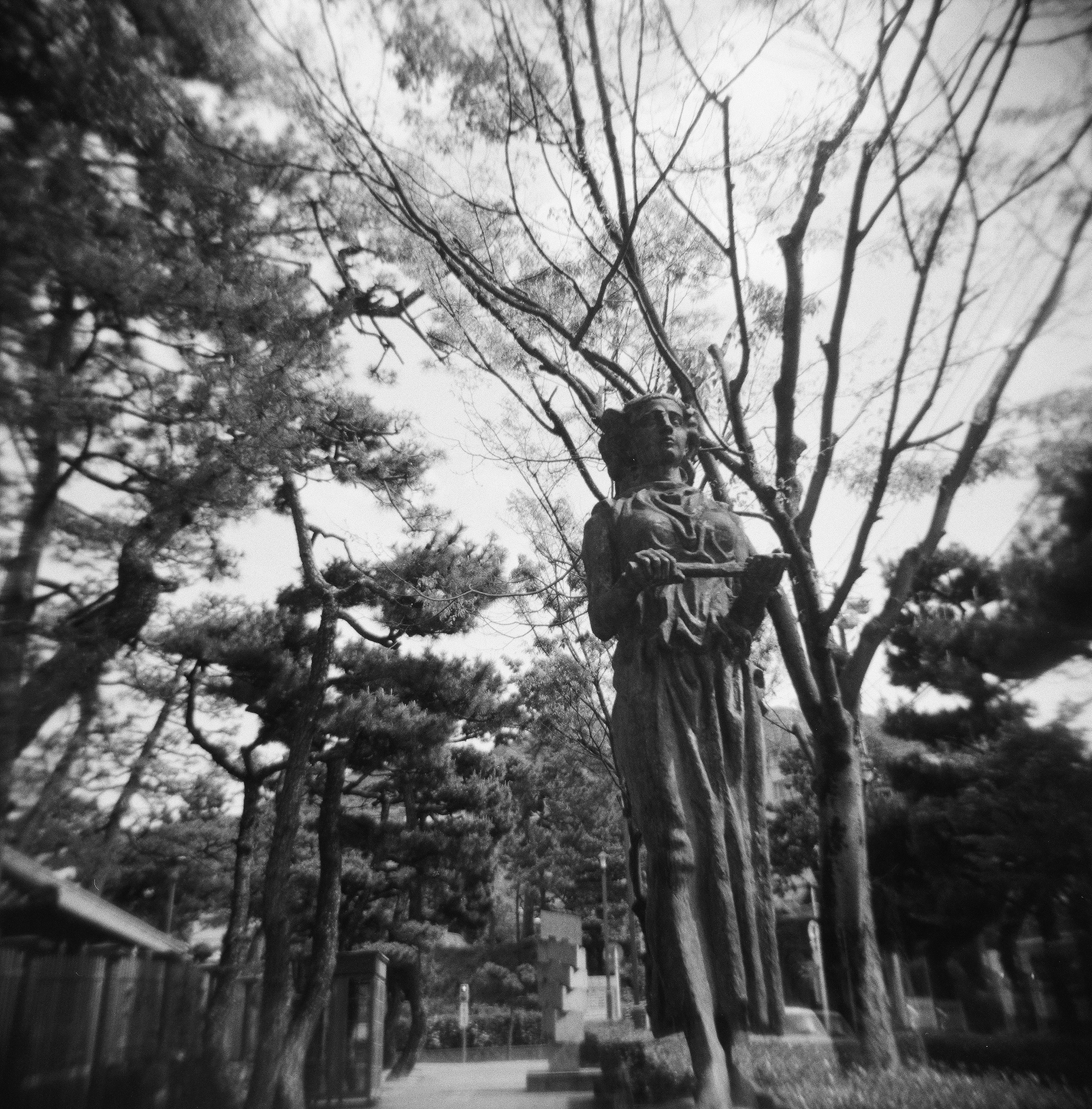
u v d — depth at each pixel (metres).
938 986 14.66
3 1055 8.06
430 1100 12.27
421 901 26.39
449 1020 36.75
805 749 12.30
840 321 9.38
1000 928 14.02
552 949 13.19
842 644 12.35
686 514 7.69
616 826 40.38
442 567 19.16
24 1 6.92
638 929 26.33
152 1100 9.47
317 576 18.44
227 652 16.75
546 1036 12.92
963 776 14.17
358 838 25.50
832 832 8.61
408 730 19.78
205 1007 11.26
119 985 9.72
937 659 13.45
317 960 14.73
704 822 6.90
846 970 8.11
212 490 10.34
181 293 9.13
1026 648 10.00
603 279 12.60
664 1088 6.78
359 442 17.11
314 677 17.59
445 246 10.97
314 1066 13.29
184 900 19.05
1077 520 8.74
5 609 7.57
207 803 18.91
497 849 28.64
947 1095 6.17
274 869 15.66
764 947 7.02
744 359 9.51
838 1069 6.86
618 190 10.44
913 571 9.62
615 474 8.50
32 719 7.91
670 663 7.26
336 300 13.11
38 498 7.76
